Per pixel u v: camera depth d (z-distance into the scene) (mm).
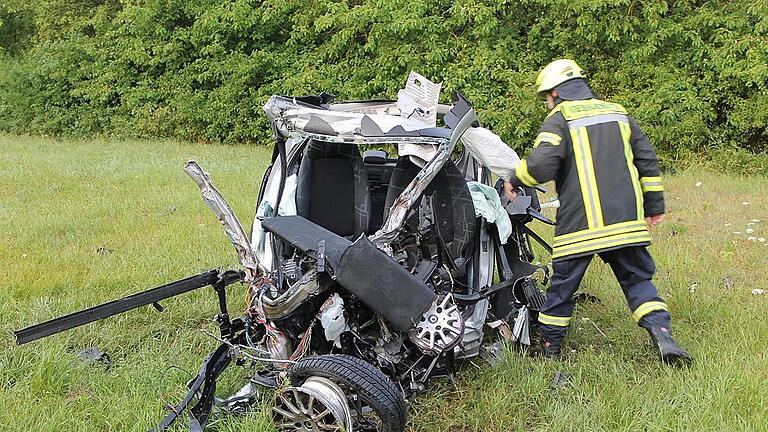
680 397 3736
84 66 18047
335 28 15125
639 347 4523
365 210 4324
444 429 3637
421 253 4094
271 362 3570
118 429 3592
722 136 12172
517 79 12828
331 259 3373
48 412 3662
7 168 11281
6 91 18812
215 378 3635
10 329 4734
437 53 13266
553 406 3734
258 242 4137
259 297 3588
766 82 11789
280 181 4262
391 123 3945
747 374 3934
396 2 13719
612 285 5512
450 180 4113
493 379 4051
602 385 3975
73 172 10875
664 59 12602
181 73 16906
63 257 6270
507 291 4688
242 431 3395
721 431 3428
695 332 4711
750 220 7836
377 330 3666
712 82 12164
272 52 15898
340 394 3146
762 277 5832
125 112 17562
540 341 4578
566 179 4195
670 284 5539
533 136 12859
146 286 5562
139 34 17297
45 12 19984
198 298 5297
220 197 3846
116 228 7336
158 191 9383
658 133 11953
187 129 16547
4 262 6109
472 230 4188
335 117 3990
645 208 4375
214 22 15828
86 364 4168
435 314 3469
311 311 3617
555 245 4297
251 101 15750
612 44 12852
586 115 4176
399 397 3201
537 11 13469
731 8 12414
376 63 14047
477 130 4352
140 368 4148
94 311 3744
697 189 9750
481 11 13031
